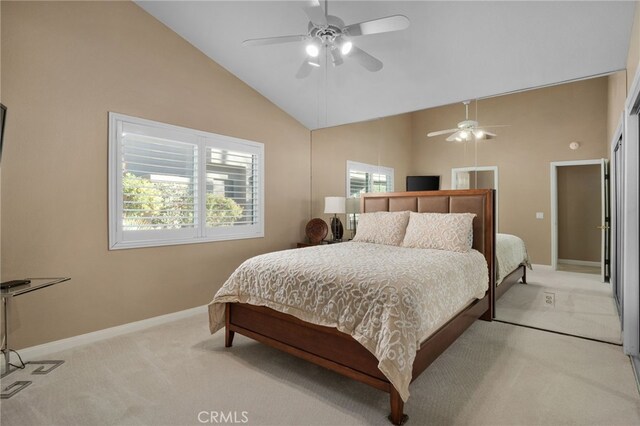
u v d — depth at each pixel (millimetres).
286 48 3570
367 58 2738
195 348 2787
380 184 4523
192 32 3508
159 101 3375
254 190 4348
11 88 2500
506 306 3592
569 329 3102
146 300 3297
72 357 2609
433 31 3031
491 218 3406
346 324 1998
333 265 2361
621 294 2916
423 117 4203
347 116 4758
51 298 2711
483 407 1907
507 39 2953
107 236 3029
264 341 2533
